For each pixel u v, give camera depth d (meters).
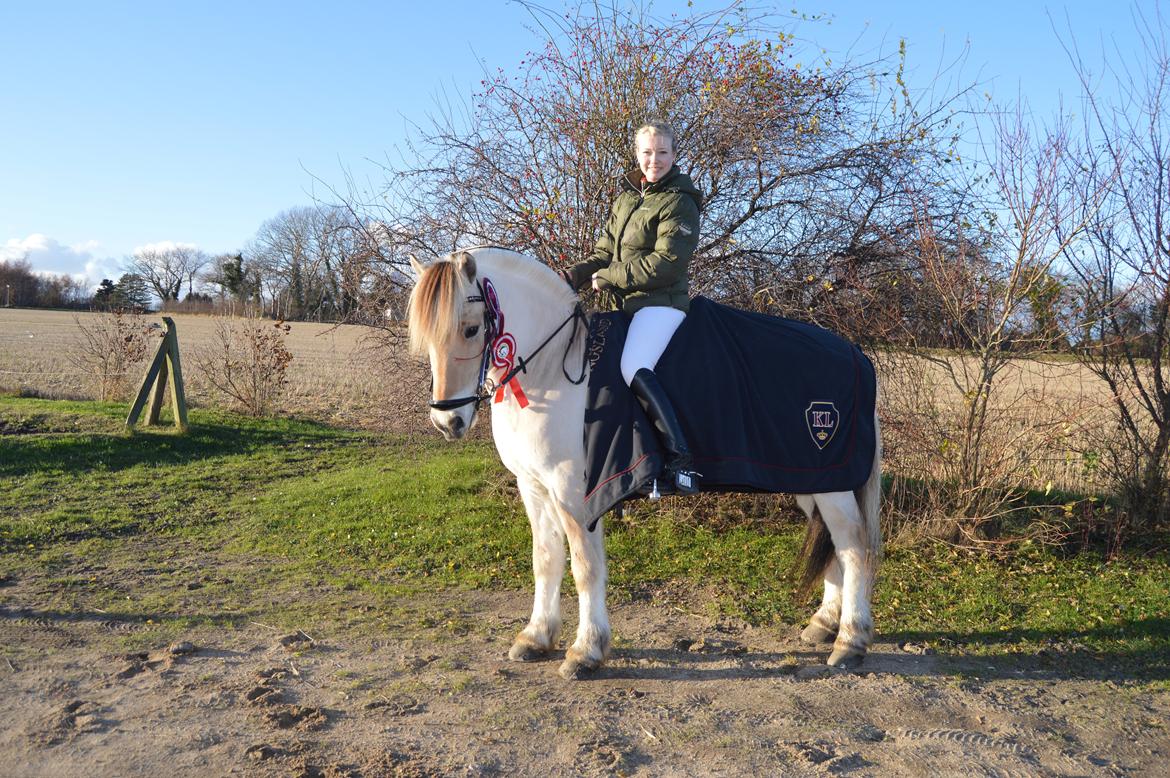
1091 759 3.39
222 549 6.53
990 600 5.30
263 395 13.41
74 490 8.23
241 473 9.32
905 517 6.56
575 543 4.08
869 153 6.66
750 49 6.68
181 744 3.26
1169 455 6.39
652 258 4.02
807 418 4.25
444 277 3.62
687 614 5.19
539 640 4.37
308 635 4.62
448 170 6.99
